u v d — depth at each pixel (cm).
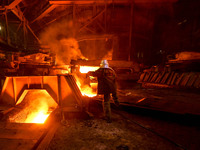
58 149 230
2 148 234
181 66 822
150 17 1512
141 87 826
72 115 363
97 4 1418
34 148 239
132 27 1341
